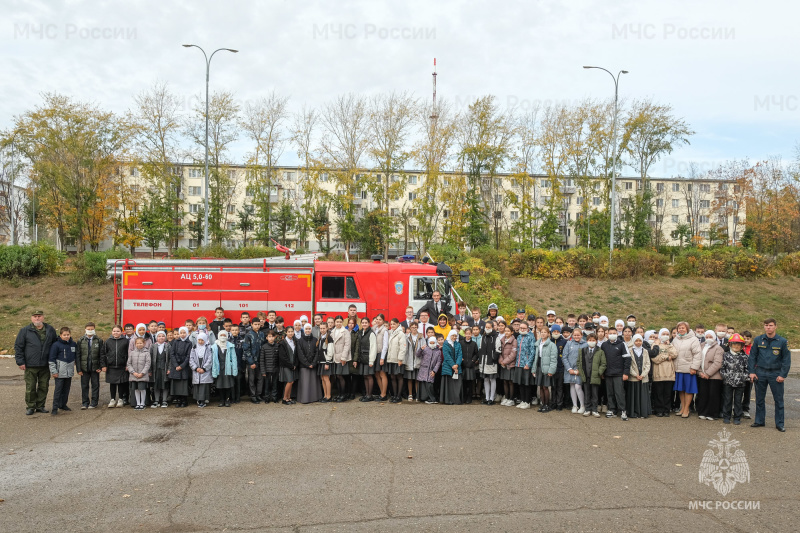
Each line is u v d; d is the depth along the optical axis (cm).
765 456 860
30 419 1082
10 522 599
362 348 1245
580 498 673
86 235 3950
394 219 4334
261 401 1256
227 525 591
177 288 1469
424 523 597
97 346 1177
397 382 1284
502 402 1233
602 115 4325
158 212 4194
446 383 1241
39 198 4103
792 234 4494
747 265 3127
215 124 4359
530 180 4356
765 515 628
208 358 1177
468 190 4094
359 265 1518
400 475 754
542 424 1054
